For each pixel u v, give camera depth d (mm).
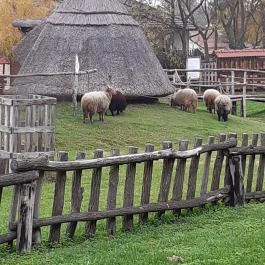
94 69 28484
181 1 61250
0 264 8812
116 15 32031
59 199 9883
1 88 33125
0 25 38812
